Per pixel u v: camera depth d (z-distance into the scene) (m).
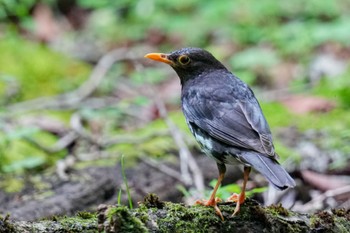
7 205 10.20
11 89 14.51
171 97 15.84
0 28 16.98
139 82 15.93
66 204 10.24
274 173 6.95
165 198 10.80
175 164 11.64
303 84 16.36
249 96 8.23
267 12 19.30
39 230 6.68
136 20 19.95
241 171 11.48
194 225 7.09
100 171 11.34
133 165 11.62
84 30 19.56
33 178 11.16
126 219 6.59
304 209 10.78
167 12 20.19
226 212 7.33
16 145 12.20
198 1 20.19
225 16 19.64
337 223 7.61
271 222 7.29
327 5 19.33
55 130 13.09
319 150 12.52
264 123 7.69
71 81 15.72
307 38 17.83
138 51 18.27
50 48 17.23
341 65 16.97
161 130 12.86
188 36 19.22
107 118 14.08
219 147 7.75
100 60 17.14
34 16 18.56
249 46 18.55
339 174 11.90
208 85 8.40
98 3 19.98
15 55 16.02
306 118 14.15
